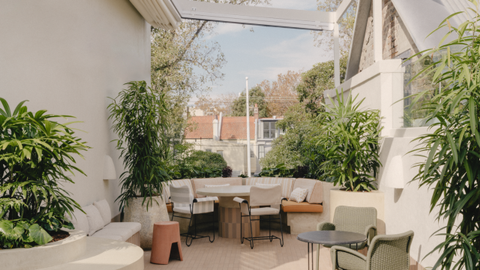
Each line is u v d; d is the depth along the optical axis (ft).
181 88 43.04
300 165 26.45
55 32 12.94
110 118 18.47
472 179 6.23
